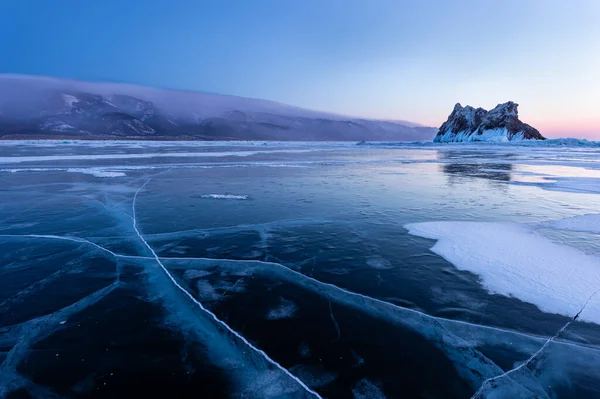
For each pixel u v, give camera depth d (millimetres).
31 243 7359
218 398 3082
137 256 6633
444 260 6250
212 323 4305
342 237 7746
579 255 6270
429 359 3629
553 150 45625
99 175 18000
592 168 22344
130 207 10750
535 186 14672
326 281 5508
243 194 13031
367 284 5379
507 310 4535
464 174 19500
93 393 3137
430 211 10164
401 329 4176
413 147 62062
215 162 27016
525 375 3395
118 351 3742
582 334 4016
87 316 4461
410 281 5449
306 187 14688
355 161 29406
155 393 3135
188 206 10938
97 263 6281
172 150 44281
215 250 6961
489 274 5578
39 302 4840
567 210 10156
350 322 4332
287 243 7371
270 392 3158
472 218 9289
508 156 35219
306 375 3385
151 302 4852
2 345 3854
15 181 15797
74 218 9398
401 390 3186
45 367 3490
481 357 3670
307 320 4375
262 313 4551
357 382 3289
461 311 4547
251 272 5879
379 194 13016
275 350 3775
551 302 4672
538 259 6121
